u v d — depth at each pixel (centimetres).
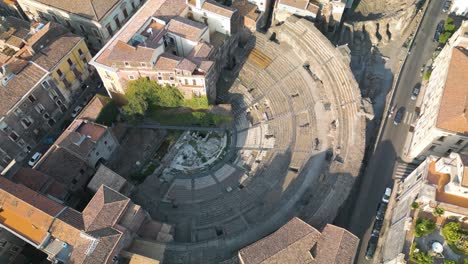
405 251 6006
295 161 7844
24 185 6869
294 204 7244
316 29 8750
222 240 6975
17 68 8275
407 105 8650
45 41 8669
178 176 8156
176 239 7119
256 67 9094
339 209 7181
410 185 6881
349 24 9225
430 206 6034
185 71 7606
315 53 8662
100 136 7750
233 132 8675
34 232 6331
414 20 9662
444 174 6253
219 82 9144
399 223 6631
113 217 6166
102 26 9469
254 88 8962
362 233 7306
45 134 9019
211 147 8556
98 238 5881
